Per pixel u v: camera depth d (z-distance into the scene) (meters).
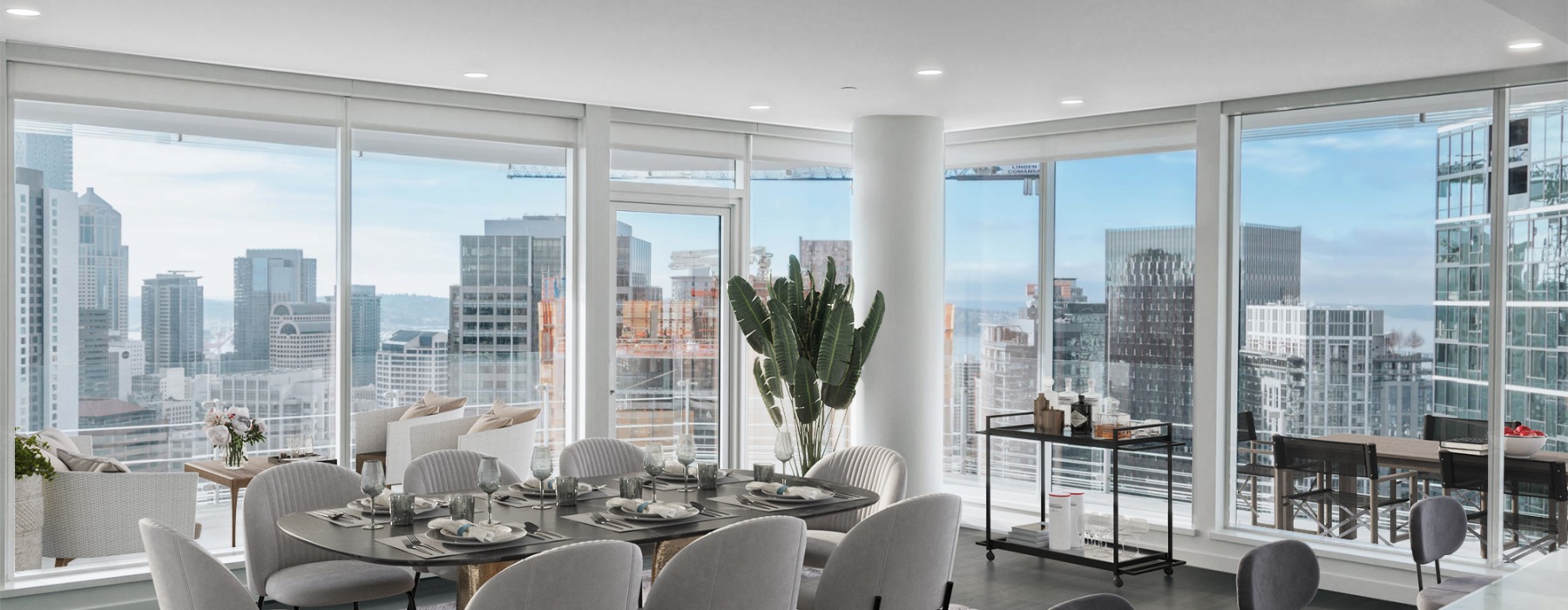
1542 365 5.41
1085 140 7.01
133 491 5.04
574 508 4.04
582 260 6.58
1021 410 7.38
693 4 4.25
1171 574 6.05
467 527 3.45
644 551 6.16
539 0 4.21
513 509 4.01
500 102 6.22
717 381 7.30
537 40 4.86
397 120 6.04
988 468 6.39
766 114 6.78
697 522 3.82
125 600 5.19
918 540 3.73
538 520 3.82
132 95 5.34
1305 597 3.02
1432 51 4.97
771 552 3.39
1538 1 3.91
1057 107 6.47
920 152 6.80
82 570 5.21
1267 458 6.31
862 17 4.43
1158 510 6.79
